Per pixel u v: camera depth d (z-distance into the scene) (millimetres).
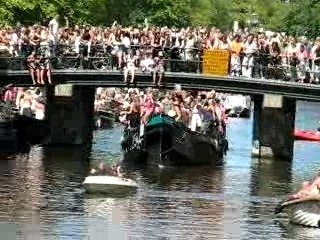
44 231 42812
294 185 56500
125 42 66125
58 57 65625
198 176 58500
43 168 57875
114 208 47500
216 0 169250
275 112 67250
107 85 66188
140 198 50156
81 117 69812
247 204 50000
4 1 88000
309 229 45156
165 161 62125
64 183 53219
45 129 68625
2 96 68625
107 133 79250
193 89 67250
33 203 47750
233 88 66125
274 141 68062
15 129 64125
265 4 176250
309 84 65562
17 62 64938
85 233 42781
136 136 63781
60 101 69000
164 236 42812
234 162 65688
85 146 69438
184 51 66438
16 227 43188
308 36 118438
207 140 63469
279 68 65938
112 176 50875
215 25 164875
